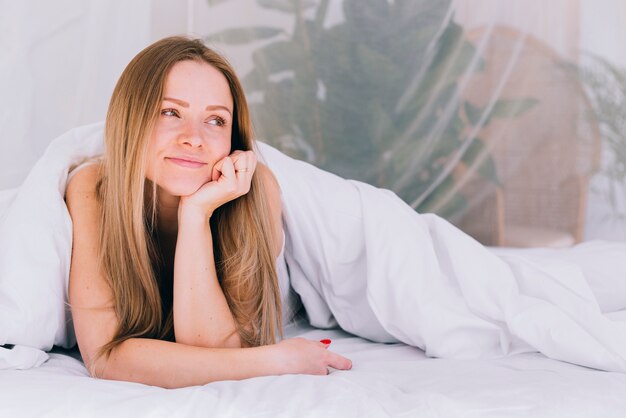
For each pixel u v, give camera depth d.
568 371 1.04
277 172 1.32
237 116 1.18
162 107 1.07
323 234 1.31
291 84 2.06
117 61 1.75
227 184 1.09
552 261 1.26
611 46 2.02
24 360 0.99
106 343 1.04
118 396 0.84
